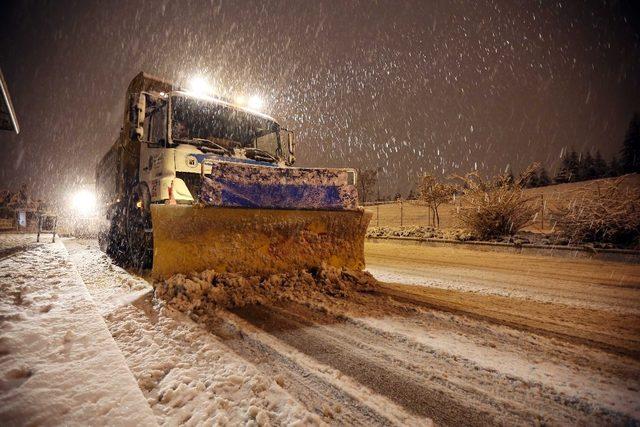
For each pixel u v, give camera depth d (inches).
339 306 145.3
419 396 76.7
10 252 309.7
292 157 291.1
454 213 558.6
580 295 175.9
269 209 179.2
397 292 176.9
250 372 83.7
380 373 87.4
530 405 73.0
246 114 262.2
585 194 415.2
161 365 86.0
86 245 461.7
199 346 100.3
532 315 137.8
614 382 81.9
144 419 60.2
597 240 384.8
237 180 173.3
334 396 76.2
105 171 374.0
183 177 208.8
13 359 80.8
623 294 178.7
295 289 169.0
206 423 63.6
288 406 70.5
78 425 57.7
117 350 87.4
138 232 235.9
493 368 89.0
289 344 105.2
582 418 68.1
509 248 426.6
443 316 133.5
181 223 163.9
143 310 134.4
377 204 1530.5
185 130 227.3
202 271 167.3
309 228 193.5
